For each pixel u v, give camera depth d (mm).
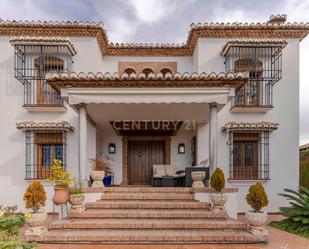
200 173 10711
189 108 11797
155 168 15086
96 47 14172
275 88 14289
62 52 13570
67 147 13727
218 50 14492
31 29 13945
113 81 9945
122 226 8594
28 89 13688
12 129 13766
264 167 13930
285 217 11703
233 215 9898
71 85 10117
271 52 14078
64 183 9328
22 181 13578
